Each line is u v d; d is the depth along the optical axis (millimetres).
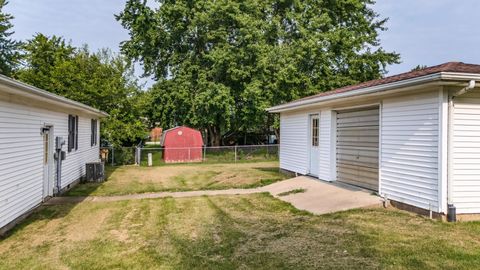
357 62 23812
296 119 12195
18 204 6832
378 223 5910
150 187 11391
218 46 22172
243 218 6883
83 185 11883
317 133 10898
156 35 22719
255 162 20578
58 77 18469
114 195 9938
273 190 9992
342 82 23516
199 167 18000
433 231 5348
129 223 6680
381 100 7539
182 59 23500
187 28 22750
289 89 22391
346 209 6996
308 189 9234
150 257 4734
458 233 5238
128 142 22859
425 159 6215
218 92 20844
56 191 9797
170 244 5293
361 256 4473
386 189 7336
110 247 5215
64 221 6902
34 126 7812
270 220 6637
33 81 18703
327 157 10008
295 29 24641
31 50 20828
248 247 5047
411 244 4812
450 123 5836
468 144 5973
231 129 24938
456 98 5930
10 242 5562
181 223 6598
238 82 22250
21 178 7008
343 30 23656
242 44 21891
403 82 6051
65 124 10617
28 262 4648
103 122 19562
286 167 13164
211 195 9648
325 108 10141
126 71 21844
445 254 4422
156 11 22938
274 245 5094
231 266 4340
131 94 21094
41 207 8203
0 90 5746
